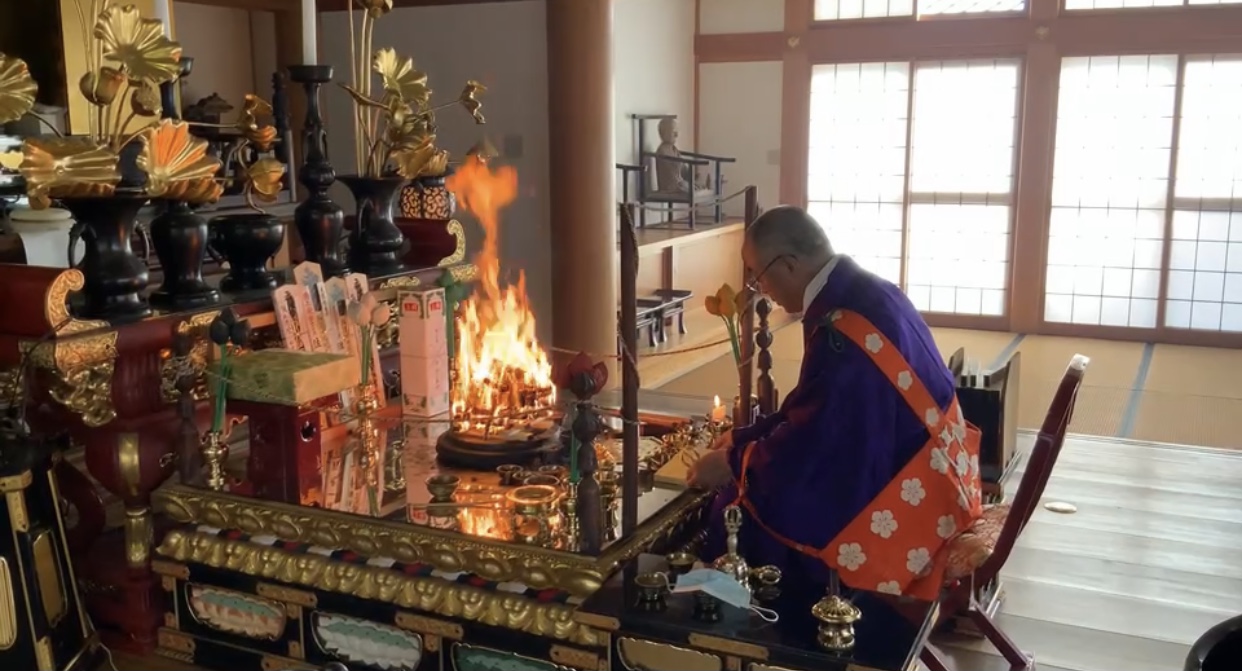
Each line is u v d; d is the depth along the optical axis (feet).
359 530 6.57
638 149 27.94
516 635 6.07
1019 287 26.91
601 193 18.13
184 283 7.36
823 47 28.48
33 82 6.72
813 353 7.09
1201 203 24.97
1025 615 9.30
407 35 19.74
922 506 6.96
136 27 6.92
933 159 27.63
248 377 7.05
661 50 28.71
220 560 6.95
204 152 7.21
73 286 6.38
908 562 6.94
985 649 8.54
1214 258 25.07
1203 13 24.11
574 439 6.39
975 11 26.89
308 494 7.00
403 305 8.34
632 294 6.02
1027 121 26.07
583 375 6.05
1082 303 26.50
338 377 7.27
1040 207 26.30
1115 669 8.33
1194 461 14.17
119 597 7.32
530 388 8.07
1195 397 19.35
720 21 29.99
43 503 6.58
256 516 6.89
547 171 18.78
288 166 19.10
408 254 10.05
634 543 6.28
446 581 6.29
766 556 7.11
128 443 6.92
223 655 7.09
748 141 30.27
